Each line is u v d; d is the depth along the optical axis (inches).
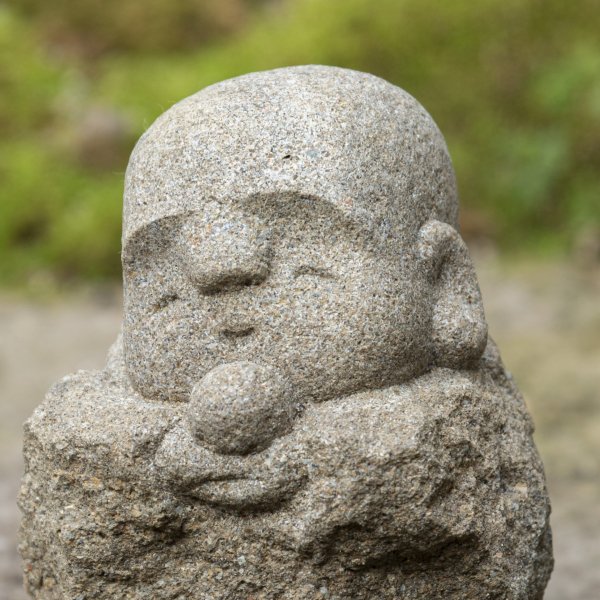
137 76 431.5
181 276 111.3
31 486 116.0
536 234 349.4
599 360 256.4
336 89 114.9
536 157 354.9
